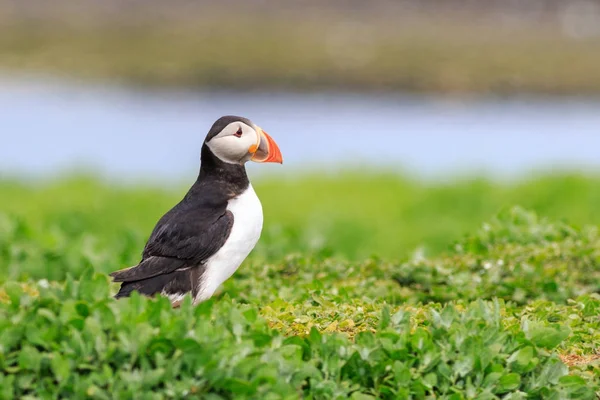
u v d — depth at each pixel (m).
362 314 8.04
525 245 11.46
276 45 40.38
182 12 46.97
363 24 45.12
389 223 16.39
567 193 17.59
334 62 37.47
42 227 14.41
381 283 10.32
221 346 6.29
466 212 17.34
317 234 14.69
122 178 21.05
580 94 33.25
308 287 9.54
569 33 42.84
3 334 6.27
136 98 31.88
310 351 6.88
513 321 7.89
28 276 11.22
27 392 6.13
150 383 6.00
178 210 8.06
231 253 8.00
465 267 10.67
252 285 9.99
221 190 8.09
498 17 45.84
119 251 12.67
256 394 6.14
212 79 34.56
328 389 6.52
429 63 37.28
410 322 7.59
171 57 37.75
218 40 41.12
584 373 7.11
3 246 12.12
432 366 6.75
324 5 49.88
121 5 47.38
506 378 6.68
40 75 34.84
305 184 19.86
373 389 6.72
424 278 10.30
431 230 16.05
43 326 6.38
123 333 6.19
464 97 32.88
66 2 47.41
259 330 6.65
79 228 16.08
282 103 31.89
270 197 18.69
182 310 6.56
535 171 20.41
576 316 8.49
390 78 35.12
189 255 7.83
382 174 20.89
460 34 42.94
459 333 6.95
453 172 21.00
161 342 6.18
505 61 37.44
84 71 35.53
